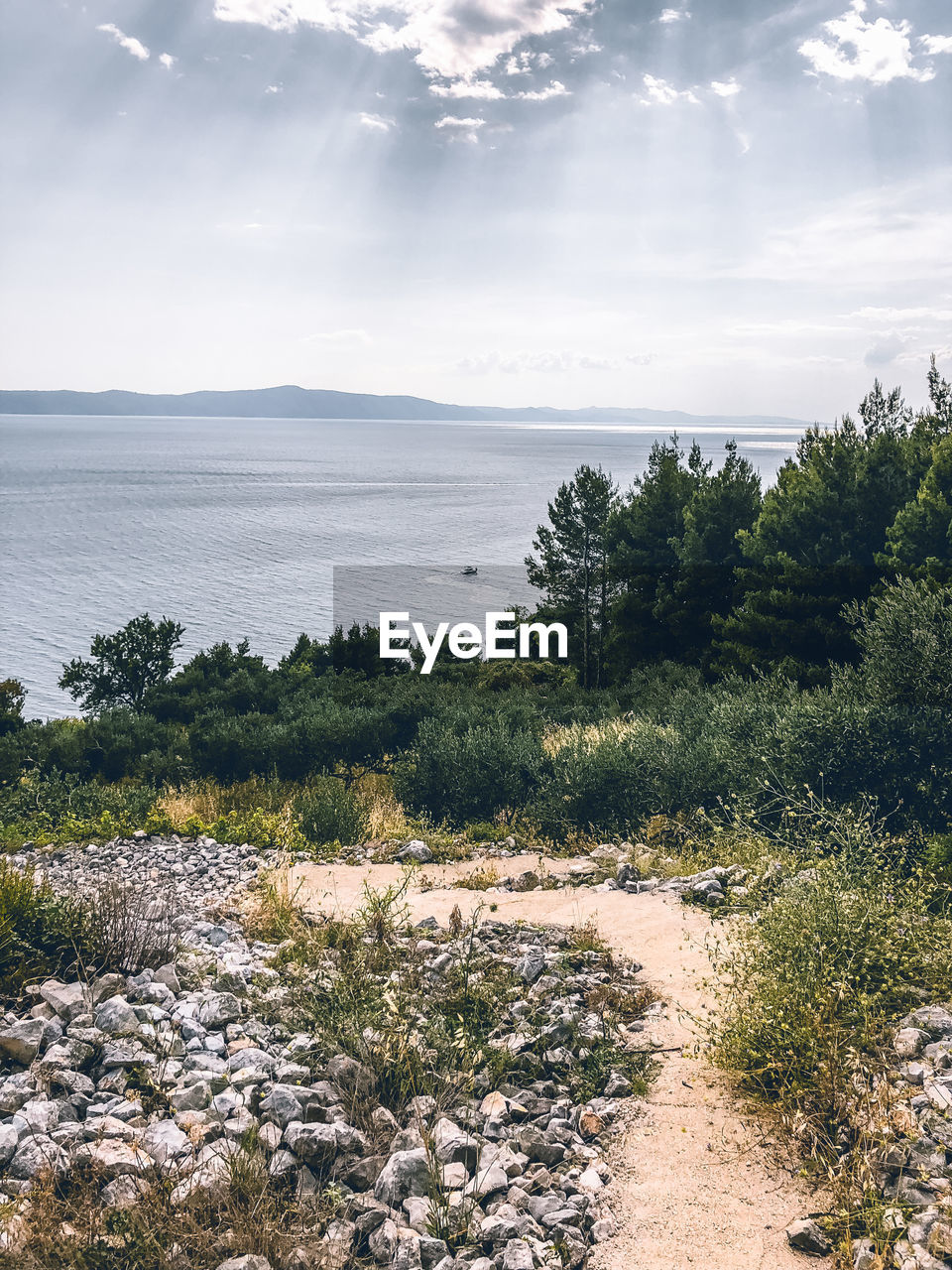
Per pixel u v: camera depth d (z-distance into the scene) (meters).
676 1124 4.32
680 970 6.21
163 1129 3.94
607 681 38.12
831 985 4.62
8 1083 4.26
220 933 7.13
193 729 21.05
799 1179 3.84
